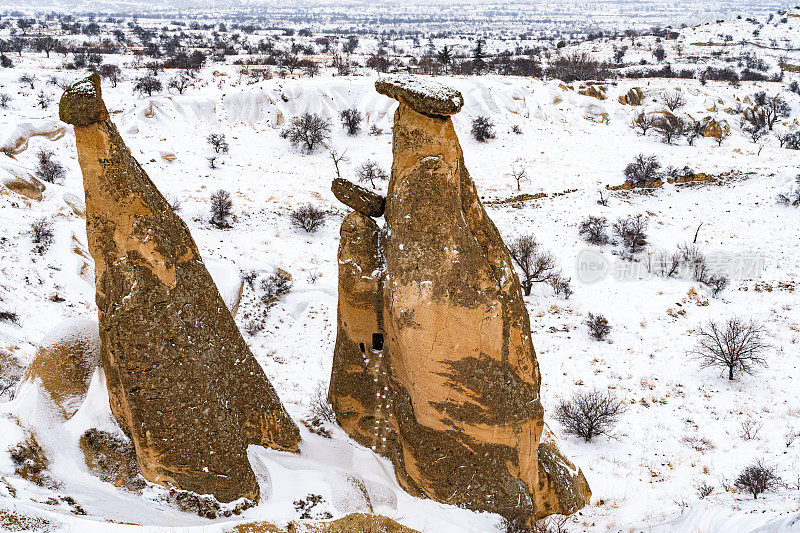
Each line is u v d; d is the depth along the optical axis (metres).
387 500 14.37
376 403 15.48
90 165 11.21
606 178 67.56
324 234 50.81
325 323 35.66
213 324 12.92
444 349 12.70
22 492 10.84
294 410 18.42
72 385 13.48
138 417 12.09
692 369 34.25
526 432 13.91
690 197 62.22
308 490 13.54
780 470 23.62
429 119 11.89
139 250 11.70
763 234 54.12
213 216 50.16
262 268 39.81
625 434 27.58
